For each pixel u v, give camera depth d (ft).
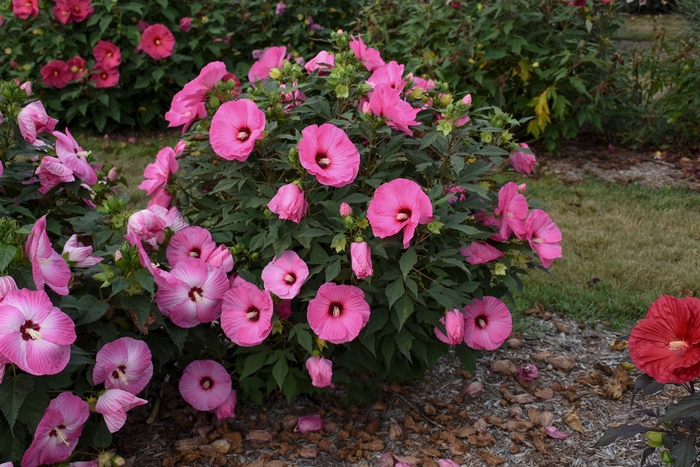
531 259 9.91
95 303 8.00
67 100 22.98
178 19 24.07
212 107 9.41
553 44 20.86
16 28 22.39
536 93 21.44
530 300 13.53
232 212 9.59
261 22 24.84
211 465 9.05
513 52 20.54
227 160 9.22
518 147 9.64
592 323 12.86
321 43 25.41
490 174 10.10
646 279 14.23
